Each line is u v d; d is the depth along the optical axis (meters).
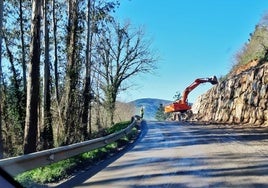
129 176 11.00
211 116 46.78
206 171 11.34
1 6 13.54
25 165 9.49
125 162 13.80
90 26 30.31
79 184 10.12
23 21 33.75
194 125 33.88
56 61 29.89
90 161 14.08
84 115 25.41
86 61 27.33
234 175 10.63
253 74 33.97
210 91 50.62
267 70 31.70
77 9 26.38
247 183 9.67
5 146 28.19
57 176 10.91
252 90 33.66
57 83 29.78
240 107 36.12
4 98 30.73
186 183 9.83
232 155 14.15
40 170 11.20
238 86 37.72
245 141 18.53
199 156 14.31
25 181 9.17
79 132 24.23
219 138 20.55
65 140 23.16
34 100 17.33
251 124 31.22
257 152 14.69
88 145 14.72
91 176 11.25
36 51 17.44
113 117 50.19
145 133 27.33
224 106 41.25
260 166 11.81
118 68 52.91
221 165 12.21
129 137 24.00
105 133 29.88
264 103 30.94
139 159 14.36
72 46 25.39
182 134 24.58
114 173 11.62
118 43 53.03
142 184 9.88
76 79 24.94
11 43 34.25
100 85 50.72
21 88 32.53
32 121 17.23
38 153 10.08
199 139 20.69
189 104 57.59
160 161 13.59
